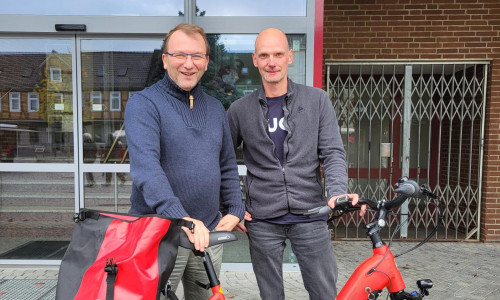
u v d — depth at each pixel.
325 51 4.80
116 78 4.02
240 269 3.89
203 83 3.81
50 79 4.04
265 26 3.72
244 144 2.10
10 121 4.07
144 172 1.47
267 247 2.02
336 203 1.71
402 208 5.05
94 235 1.34
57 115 4.07
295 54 3.75
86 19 3.74
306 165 1.99
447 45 4.75
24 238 4.21
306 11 3.70
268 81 1.93
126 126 1.58
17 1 3.74
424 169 5.80
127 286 1.19
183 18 3.75
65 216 4.18
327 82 4.88
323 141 1.99
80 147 4.07
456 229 5.02
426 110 5.40
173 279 1.71
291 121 1.97
